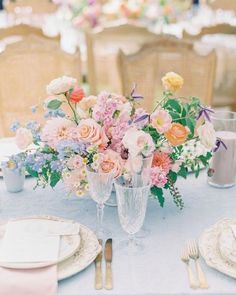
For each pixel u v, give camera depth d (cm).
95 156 94
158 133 103
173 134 100
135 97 106
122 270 88
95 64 253
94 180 95
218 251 92
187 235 101
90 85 251
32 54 203
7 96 201
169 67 214
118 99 104
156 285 84
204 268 89
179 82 103
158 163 104
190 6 375
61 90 102
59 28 350
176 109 104
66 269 86
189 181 130
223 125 128
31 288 82
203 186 127
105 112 99
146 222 107
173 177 107
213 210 113
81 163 98
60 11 355
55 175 106
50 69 207
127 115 101
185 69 215
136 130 93
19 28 225
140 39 236
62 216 109
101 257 92
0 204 115
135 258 92
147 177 92
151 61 211
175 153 108
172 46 212
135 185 94
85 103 104
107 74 277
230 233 96
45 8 315
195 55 215
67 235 96
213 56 217
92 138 97
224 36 329
